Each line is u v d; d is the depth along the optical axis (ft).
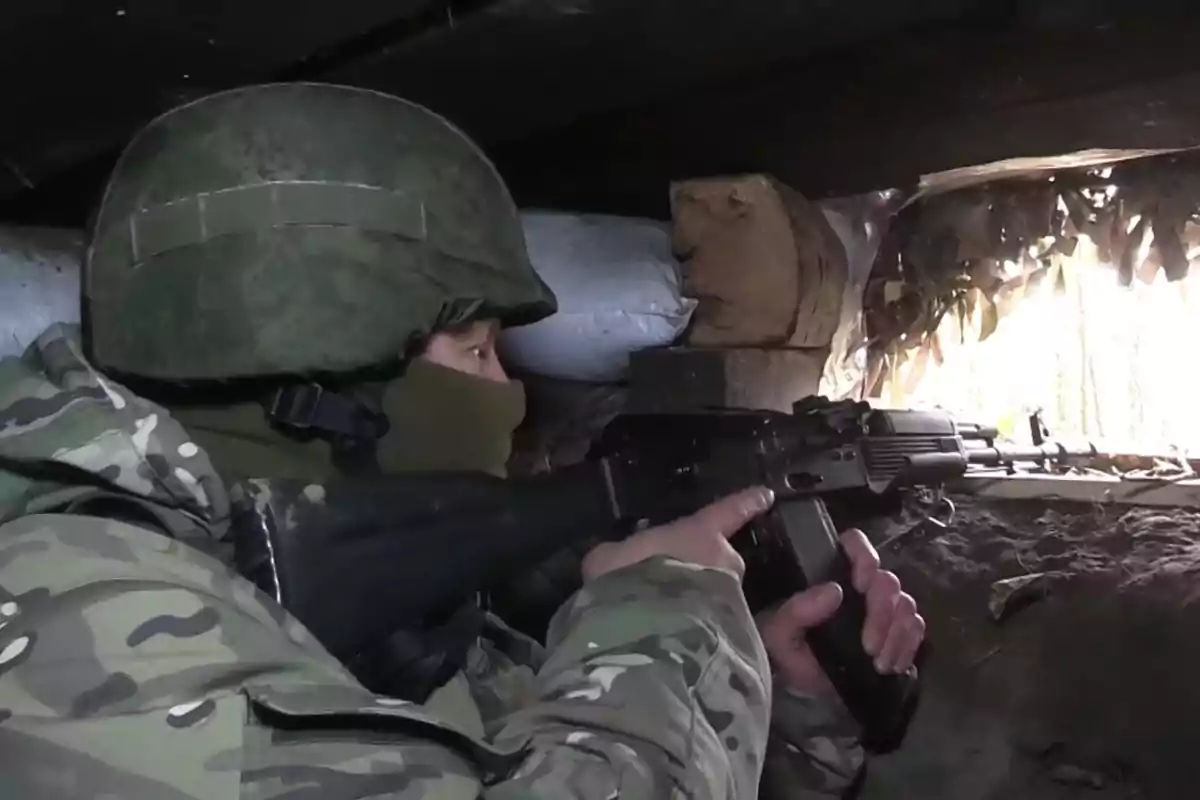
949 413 4.63
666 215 5.70
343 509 2.43
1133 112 3.88
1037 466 4.92
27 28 3.49
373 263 2.63
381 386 2.73
